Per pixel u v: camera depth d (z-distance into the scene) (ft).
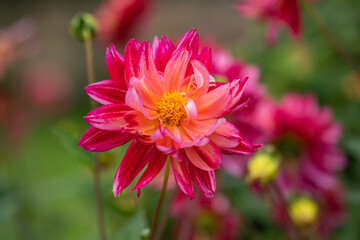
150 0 2.94
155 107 1.41
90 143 1.34
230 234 2.19
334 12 2.78
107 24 2.89
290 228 1.82
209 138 1.34
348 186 2.16
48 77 4.81
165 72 1.38
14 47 2.98
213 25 5.93
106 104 1.35
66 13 7.79
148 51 1.36
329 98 2.67
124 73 1.36
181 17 6.68
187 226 2.14
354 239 2.13
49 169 4.44
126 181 1.34
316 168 2.10
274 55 2.93
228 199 2.18
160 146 1.29
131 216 1.89
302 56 2.82
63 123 2.50
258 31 3.18
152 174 1.34
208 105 1.36
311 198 2.10
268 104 2.05
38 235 2.97
